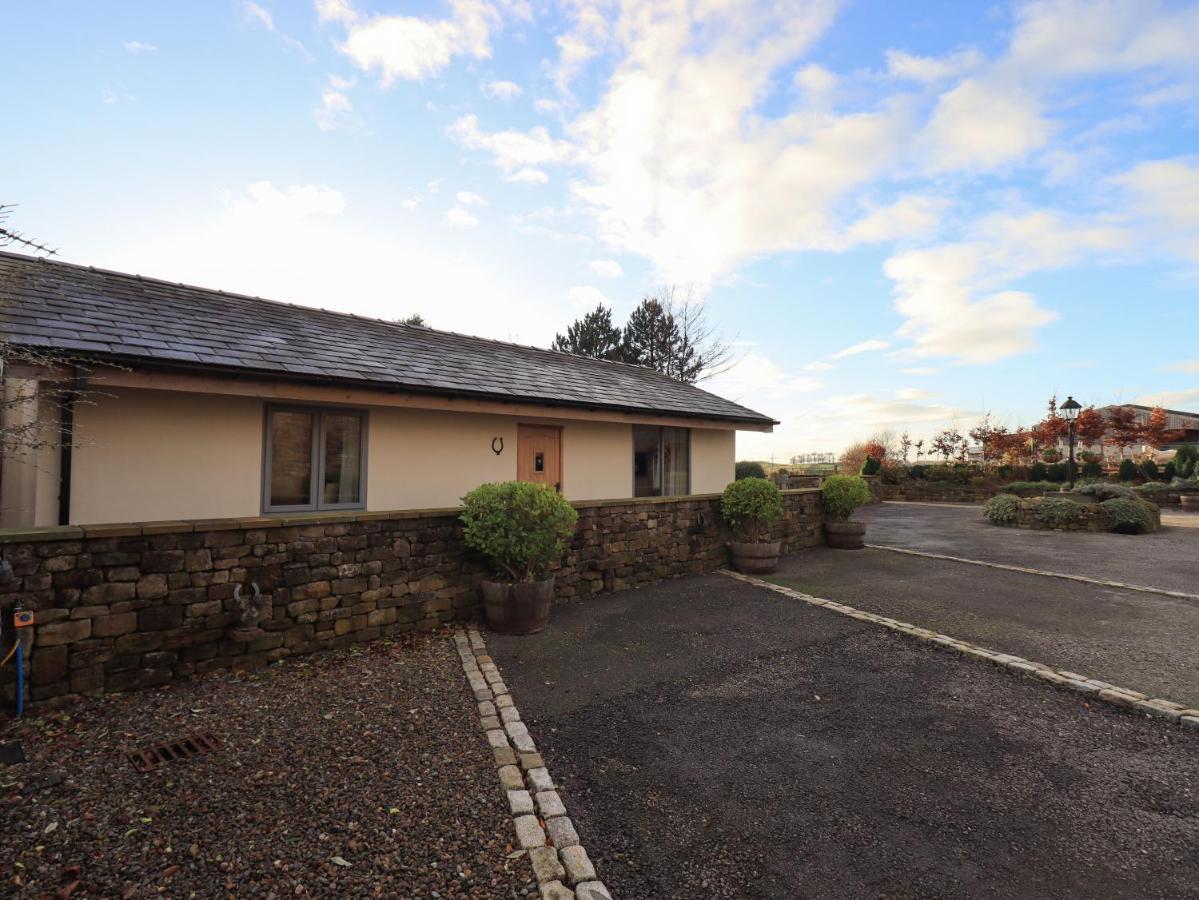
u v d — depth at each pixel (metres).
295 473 7.30
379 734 3.46
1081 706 3.93
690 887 2.25
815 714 3.86
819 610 6.35
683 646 5.24
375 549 5.26
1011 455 25.72
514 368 10.30
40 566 3.64
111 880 2.12
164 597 4.12
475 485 9.05
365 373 7.34
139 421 6.20
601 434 10.98
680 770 3.16
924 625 5.76
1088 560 9.45
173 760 3.06
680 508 8.19
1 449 4.79
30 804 2.60
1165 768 3.12
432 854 2.36
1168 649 4.96
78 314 6.11
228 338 6.90
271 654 4.61
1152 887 2.21
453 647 5.15
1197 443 28.80
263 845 2.37
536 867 2.29
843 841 2.54
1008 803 2.82
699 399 13.52
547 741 3.50
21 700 3.48
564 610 6.43
